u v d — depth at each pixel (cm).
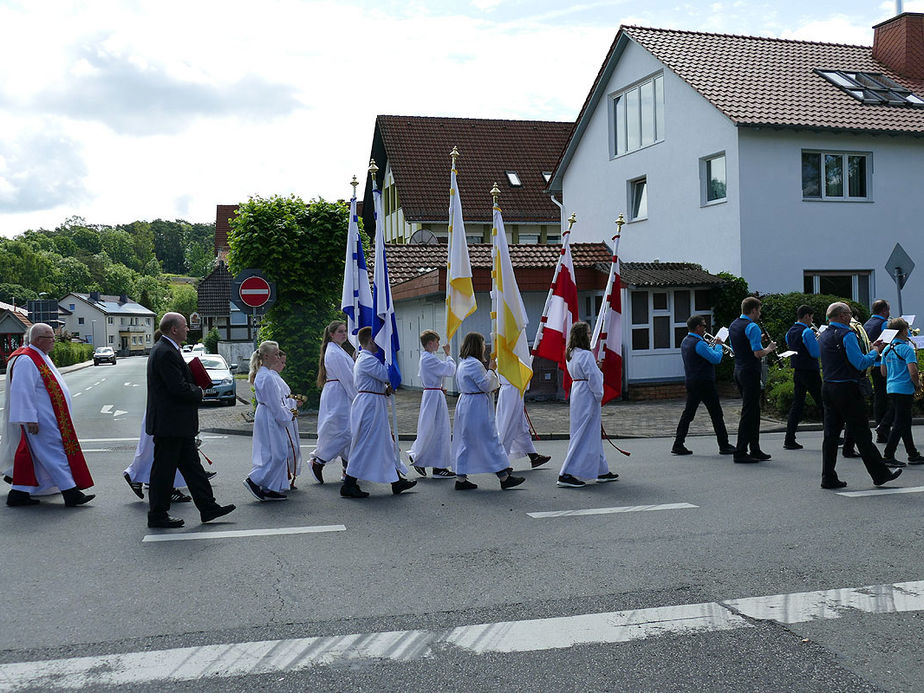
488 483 1026
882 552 673
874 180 2280
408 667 460
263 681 443
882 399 1277
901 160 2305
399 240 3738
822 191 2248
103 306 13188
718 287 2088
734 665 458
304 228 1998
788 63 2548
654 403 1995
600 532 747
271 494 916
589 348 984
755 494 906
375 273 1041
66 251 15700
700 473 1051
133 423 1992
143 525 794
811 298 2009
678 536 728
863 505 843
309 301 2020
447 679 444
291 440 982
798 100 2284
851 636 498
